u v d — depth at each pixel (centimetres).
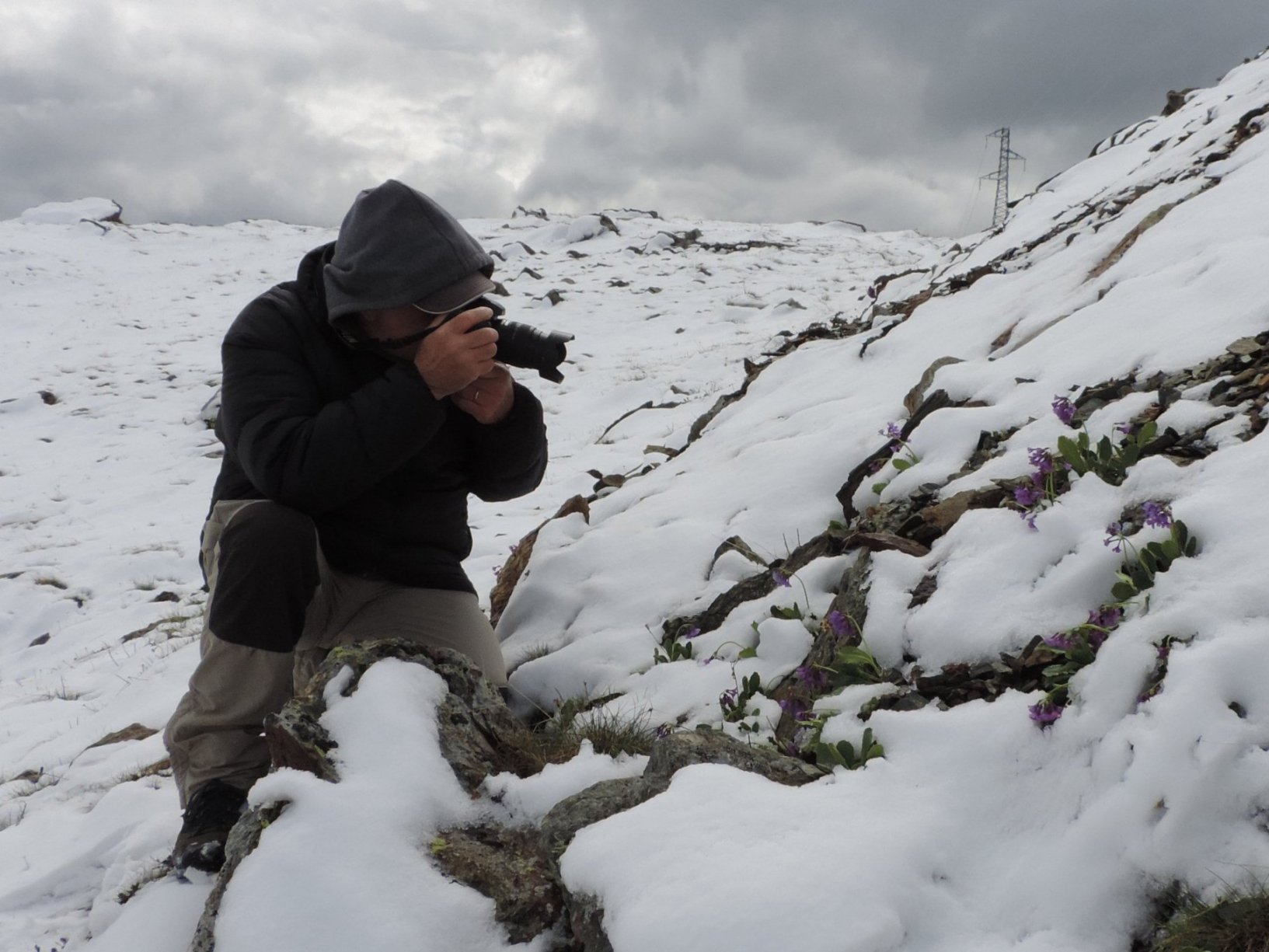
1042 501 254
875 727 208
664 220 3672
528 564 422
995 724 195
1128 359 327
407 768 212
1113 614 203
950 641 231
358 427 249
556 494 930
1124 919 158
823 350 604
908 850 170
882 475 347
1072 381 338
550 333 265
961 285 649
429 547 297
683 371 1622
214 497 289
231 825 243
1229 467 225
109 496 1389
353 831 195
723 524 384
